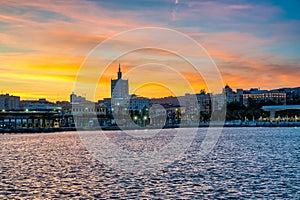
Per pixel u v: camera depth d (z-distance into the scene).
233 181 62.88
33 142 176.50
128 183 62.69
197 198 52.34
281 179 63.88
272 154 103.88
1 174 74.25
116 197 53.56
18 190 58.47
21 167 85.25
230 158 95.81
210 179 65.06
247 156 99.94
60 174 73.31
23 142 177.38
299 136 182.12
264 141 153.25
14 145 158.50
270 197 52.12
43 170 79.62
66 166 85.62
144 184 61.69
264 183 60.75
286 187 57.69
